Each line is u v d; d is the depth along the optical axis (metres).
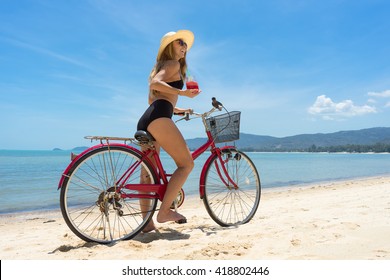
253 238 3.14
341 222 3.59
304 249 2.76
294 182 12.13
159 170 3.50
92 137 3.16
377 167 24.30
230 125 3.92
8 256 2.96
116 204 3.26
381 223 3.51
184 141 3.36
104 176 3.29
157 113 3.28
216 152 4.00
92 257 2.78
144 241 3.28
